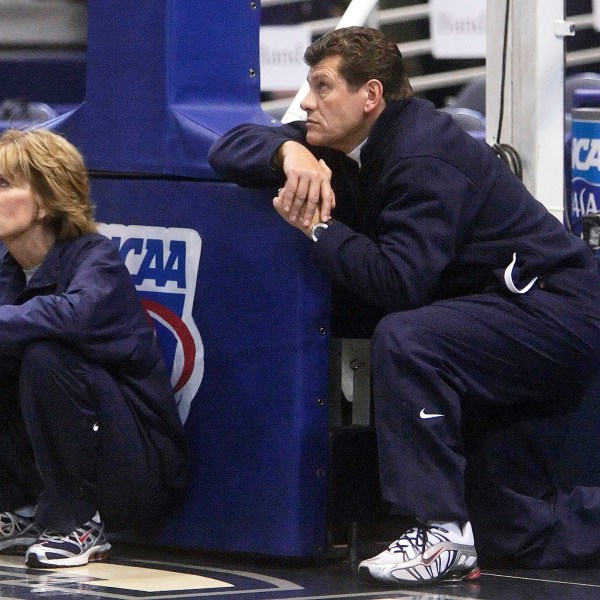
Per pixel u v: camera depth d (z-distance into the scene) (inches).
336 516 462.9
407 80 462.0
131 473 457.1
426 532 428.1
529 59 512.4
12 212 455.2
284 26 1020.5
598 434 489.4
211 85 492.7
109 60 493.4
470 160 444.1
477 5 1042.1
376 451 471.8
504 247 447.8
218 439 473.4
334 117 449.4
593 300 456.1
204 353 475.5
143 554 486.3
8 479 477.1
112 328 451.8
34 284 460.1
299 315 456.8
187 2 482.3
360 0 524.4
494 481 465.7
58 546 453.7
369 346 480.1
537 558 461.1
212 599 403.2
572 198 539.8
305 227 442.9
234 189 467.8
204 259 474.6
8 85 863.7
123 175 495.5
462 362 438.9
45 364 438.3
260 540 464.8
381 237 437.7
